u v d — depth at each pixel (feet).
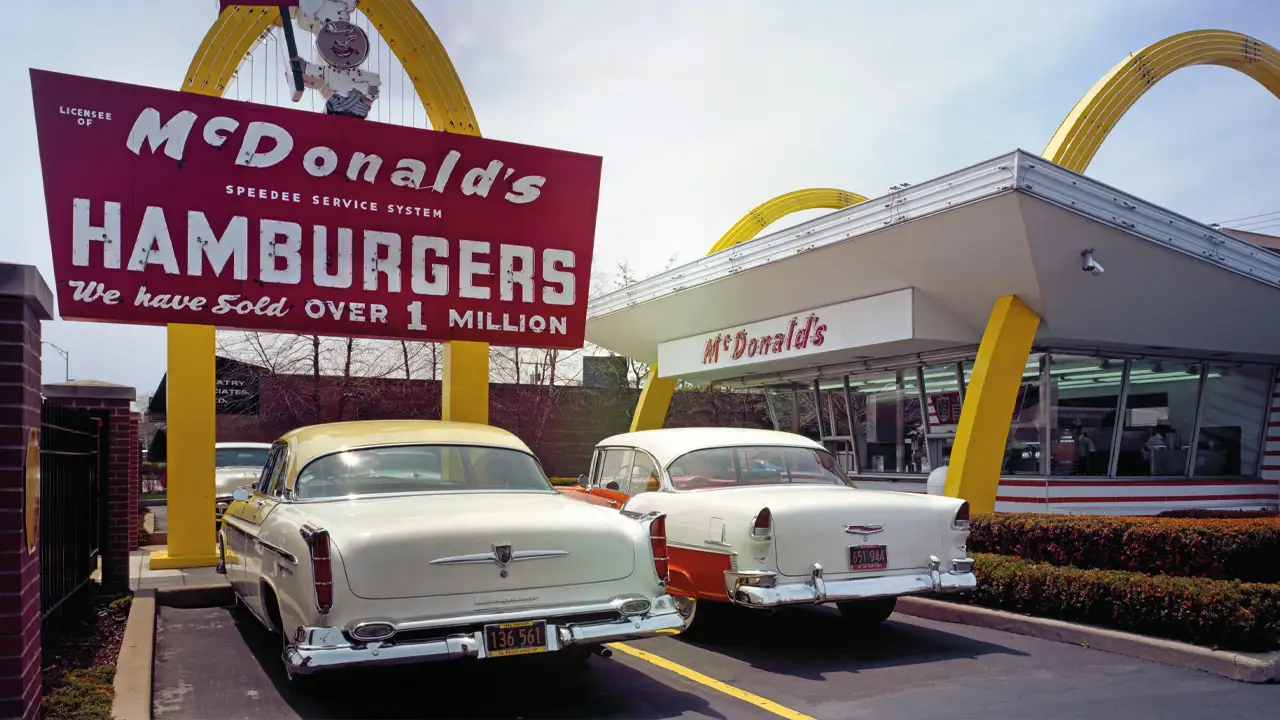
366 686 19.53
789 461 26.96
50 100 32.17
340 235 35.96
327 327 35.70
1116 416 51.11
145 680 18.78
